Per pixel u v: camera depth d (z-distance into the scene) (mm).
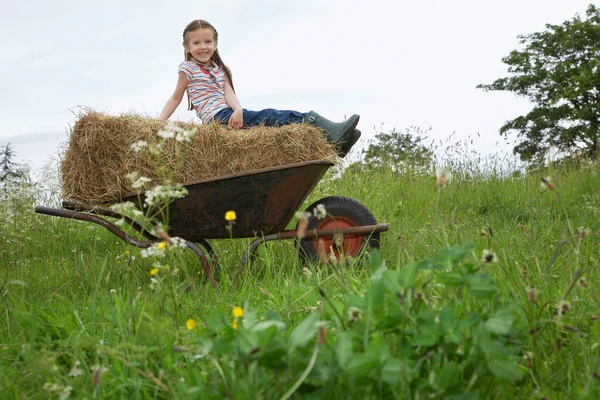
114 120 3779
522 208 6363
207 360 2021
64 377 1863
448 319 1493
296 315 2551
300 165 3830
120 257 4531
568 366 1817
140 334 2146
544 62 38281
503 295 2246
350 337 1348
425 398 1390
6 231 5688
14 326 2637
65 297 3307
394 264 3844
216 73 5184
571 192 7066
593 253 3258
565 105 35688
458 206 6895
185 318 2570
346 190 7102
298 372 1351
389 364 1329
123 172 3791
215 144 3906
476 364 1451
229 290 3404
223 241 4941
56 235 6090
